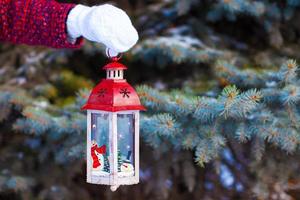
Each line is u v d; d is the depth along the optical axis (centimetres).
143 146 369
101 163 210
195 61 376
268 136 284
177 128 292
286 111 292
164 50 368
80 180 445
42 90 415
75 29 194
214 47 400
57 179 393
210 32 414
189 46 374
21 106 368
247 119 294
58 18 194
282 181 338
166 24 423
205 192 404
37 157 400
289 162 333
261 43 430
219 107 275
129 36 189
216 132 291
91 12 189
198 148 288
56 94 428
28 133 396
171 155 358
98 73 473
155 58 436
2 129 410
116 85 206
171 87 421
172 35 410
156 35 416
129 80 457
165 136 319
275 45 388
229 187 399
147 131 294
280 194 368
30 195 388
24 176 389
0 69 438
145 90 304
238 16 414
